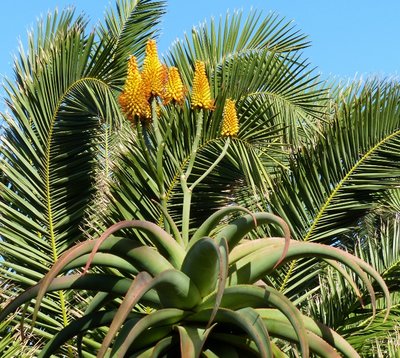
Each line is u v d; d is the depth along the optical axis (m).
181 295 5.71
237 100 8.30
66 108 8.25
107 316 6.05
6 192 7.97
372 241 8.82
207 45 9.27
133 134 7.81
